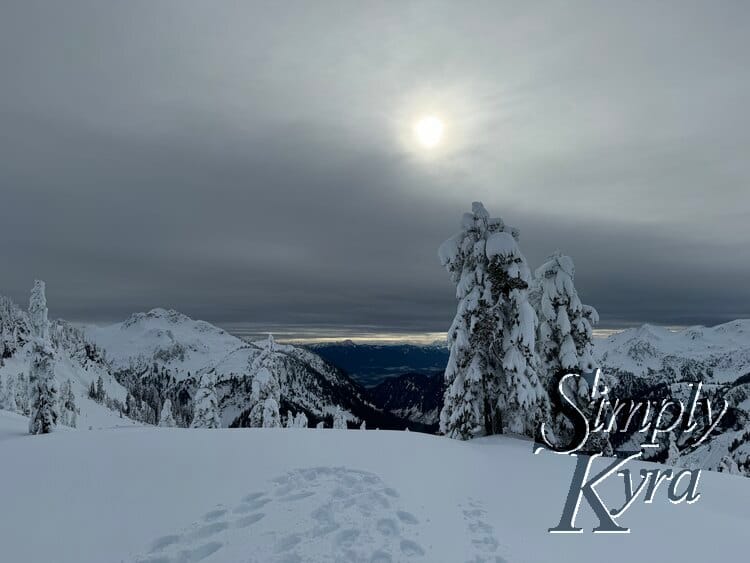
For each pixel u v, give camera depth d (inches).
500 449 646.5
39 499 332.5
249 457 453.4
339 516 304.2
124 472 398.0
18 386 3528.5
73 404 4375.0
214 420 1749.5
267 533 276.8
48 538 271.1
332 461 446.3
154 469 407.2
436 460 505.7
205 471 402.0
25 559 247.4
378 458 478.3
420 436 675.4
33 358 1425.9
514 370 770.8
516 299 795.4
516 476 474.3
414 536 283.9
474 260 841.5
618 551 293.0
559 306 901.2
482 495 390.3
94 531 280.1
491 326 799.1
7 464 424.2
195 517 300.0
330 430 665.0
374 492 354.9
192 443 519.2
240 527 285.9
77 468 410.0
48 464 423.8
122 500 330.6
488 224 845.2
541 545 291.6
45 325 1469.0
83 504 323.0
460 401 806.5
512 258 792.9
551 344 904.3
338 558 250.1
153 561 246.2
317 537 273.1
